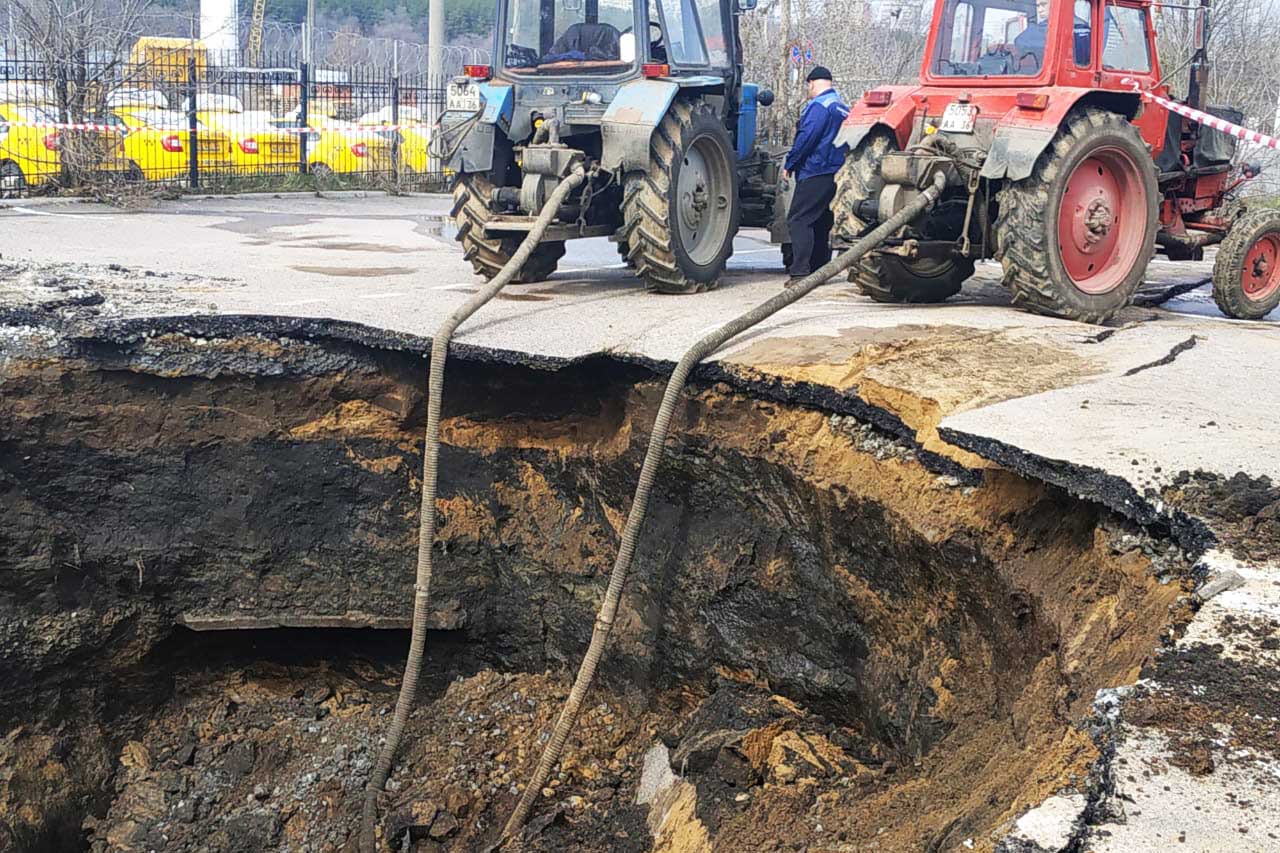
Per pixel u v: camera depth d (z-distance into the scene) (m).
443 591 6.98
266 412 6.62
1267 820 2.52
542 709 6.85
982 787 3.55
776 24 24.80
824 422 5.39
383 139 20.55
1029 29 7.06
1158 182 7.55
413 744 6.80
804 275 8.72
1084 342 6.10
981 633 4.65
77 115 15.87
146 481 6.66
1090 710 3.16
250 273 8.52
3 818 6.31
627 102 7.57
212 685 7.38
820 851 3.95
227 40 28.58
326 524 6.90
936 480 4.81
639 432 6.11
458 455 6.77
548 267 8.80
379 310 6.84
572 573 6.72
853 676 5.48
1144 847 2.45
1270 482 3.87
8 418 6.27
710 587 6.01
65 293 6.92
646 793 5.75
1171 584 3.66
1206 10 8.34
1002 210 6.68
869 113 7.46
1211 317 7.68
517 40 8.30
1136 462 4.05
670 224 7.70
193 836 6.52
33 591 6.61
